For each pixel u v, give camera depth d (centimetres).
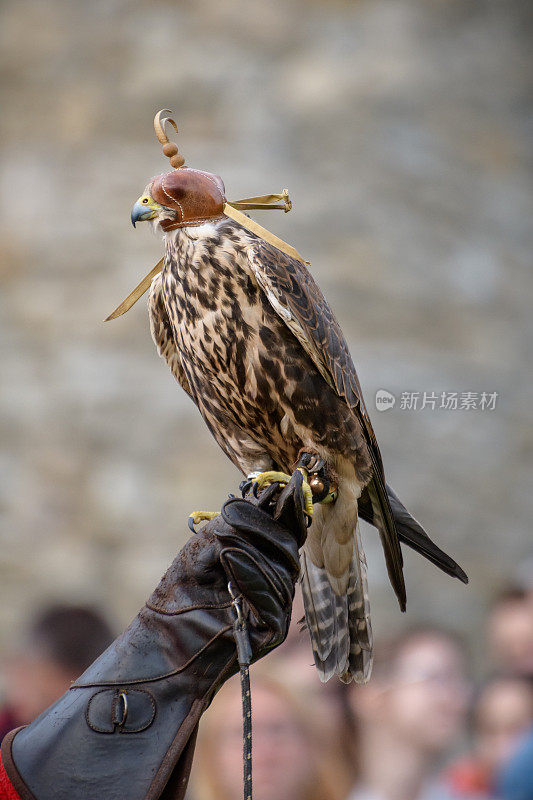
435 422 1400
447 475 1386
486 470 1404
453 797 521
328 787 464
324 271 1505
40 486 1400
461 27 1719
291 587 286
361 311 1486
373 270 1511
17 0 1745
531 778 520
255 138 1584
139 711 267
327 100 1614
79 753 261
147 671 272
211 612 279
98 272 1541
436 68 1677
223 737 457
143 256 1542
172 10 1706
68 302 1530
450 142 1638
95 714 266
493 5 1739
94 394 1448
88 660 504
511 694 554
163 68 1652
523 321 1542
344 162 1577
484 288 1546
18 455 1423
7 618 1313
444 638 560
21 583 1341
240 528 283
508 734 551
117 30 1700
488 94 1686
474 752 566
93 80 1673
